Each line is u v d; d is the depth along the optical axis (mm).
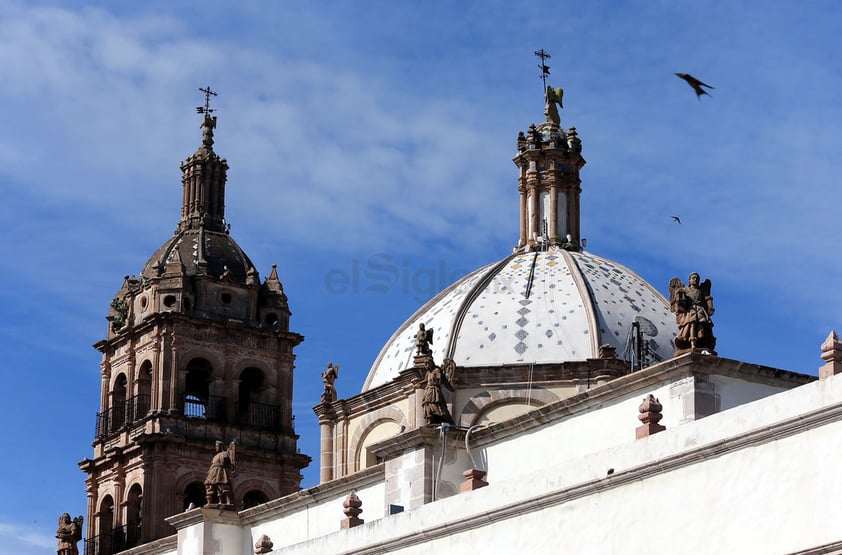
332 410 138875
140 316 169250
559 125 152625
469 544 95000
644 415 89688
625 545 85938
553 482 90438
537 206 147875
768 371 99625
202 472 162375
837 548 76688
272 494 165000
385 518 101625
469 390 129500
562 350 131875
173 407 163375
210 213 175875
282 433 167625
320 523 121312
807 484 78625
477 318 135375
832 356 80500
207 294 169000
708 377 98250
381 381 138375
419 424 129250
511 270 140750
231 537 126438
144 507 160000
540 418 106875
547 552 90000
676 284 100500
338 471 137000
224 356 167500
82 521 153250
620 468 86875
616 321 134500
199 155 176375
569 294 136625
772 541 79375
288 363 170625
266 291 173125
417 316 142125
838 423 78000
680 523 83562
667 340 134750
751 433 80875
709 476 82688
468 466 111250
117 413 169250
